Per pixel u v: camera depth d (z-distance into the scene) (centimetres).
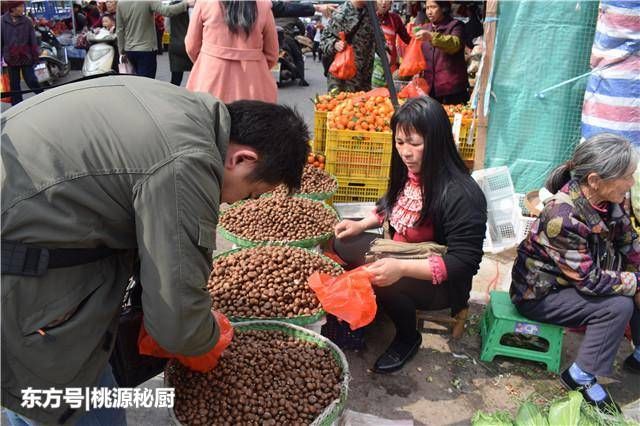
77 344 153
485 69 449
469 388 287
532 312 288
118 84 156
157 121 146
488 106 459
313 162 472
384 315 342
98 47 923
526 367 304
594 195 259
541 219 274
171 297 147
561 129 451
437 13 550
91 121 145
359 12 573
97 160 143
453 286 277
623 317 262
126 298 202
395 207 299
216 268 279
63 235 143
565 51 431
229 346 227
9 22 740
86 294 153
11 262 142
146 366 211
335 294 245
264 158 158
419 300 289
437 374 295
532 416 218
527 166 468
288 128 160
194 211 145
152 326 151
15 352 147
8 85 761
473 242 265
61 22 1322
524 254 287
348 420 249
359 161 446
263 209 337
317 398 209
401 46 651
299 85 1084
